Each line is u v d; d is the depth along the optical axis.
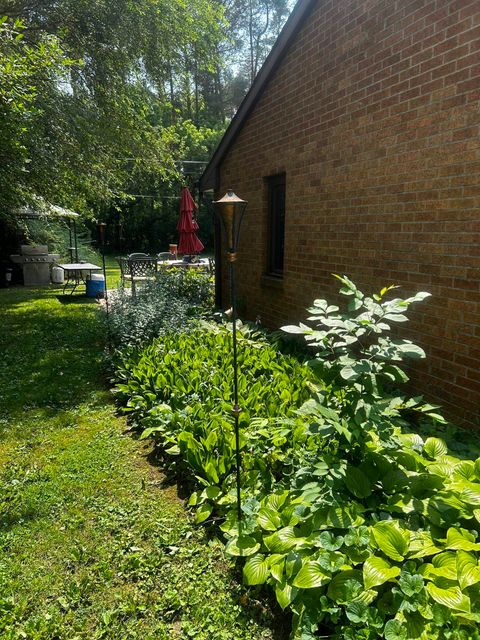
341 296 4.35
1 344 6.72
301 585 1.79
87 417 4.12
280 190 5.71
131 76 9.14
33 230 14.37
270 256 6.00
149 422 3.67
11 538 2.50
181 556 2.33
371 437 2.39
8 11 7.69
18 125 5.91
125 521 2.63
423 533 1.96
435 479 2.12
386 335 3.79
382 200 3.71
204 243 28.17
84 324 8.04
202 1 9.26
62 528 2.58
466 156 2.92
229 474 2.79
